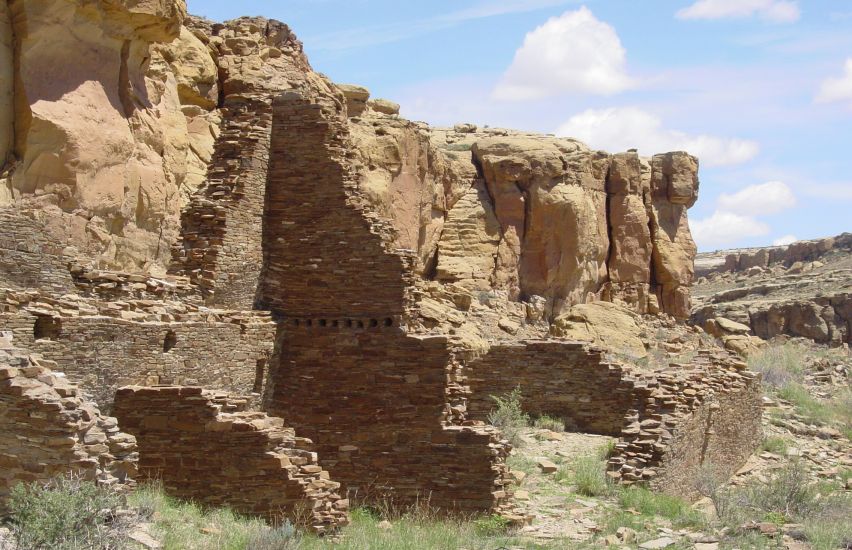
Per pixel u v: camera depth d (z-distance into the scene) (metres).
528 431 24.31
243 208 20.98
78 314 15.90
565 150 49.66
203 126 31.28
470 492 19.25
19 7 23.39
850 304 77.56
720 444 25.80
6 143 23.20
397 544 15.20
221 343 19.02
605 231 50.50
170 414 16.06
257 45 34.78
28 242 16.97
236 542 13.54
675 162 55.47
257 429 15.88
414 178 40.78
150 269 26.36
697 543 16.09
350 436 20.73
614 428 24.64
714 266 119.00
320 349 21.17
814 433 31.66
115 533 12.02
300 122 21.78
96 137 24.47
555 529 17.44
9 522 12.28
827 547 15.77
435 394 20.42
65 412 12.70
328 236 21.45
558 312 46.88
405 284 21.05
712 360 28.62
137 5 25.31
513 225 46.72
